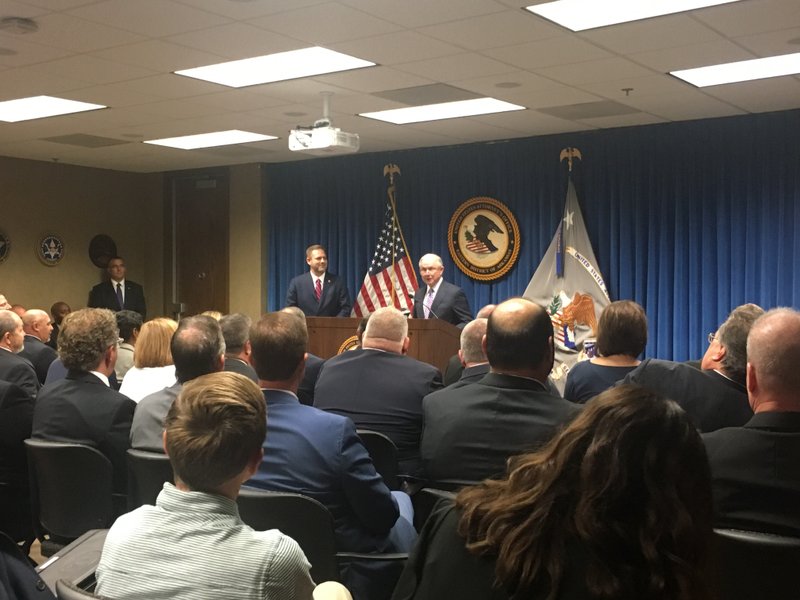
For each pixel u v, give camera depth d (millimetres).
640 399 978
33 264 9648
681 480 938
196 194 10273
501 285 8117
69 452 2742
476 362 3180
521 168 7977
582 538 917
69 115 7008
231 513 1363
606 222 7605
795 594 1487
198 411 1377
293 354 2279
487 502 1025
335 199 9133
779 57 5156
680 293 7219
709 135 7086
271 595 1297
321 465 2133
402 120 7160
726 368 2498
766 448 1610
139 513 1369
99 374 3000
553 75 5598
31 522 3211
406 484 3107
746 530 1605
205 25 4527
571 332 7625
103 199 10312
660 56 5117
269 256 9625
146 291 10711
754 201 6867
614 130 7520
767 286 6785
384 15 4348
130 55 5129
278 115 6941
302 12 4305
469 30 4605
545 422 2199
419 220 8562
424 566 1084
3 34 4660
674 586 893
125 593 1299
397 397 3135
